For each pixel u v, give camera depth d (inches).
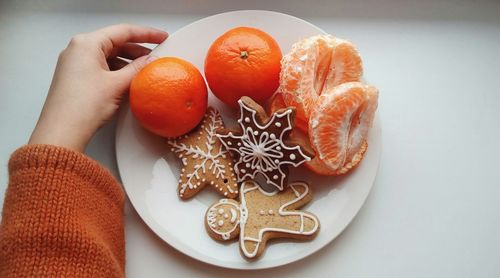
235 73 13.9
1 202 15.4
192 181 14.7
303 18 17.0
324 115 13.3
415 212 15.6
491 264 15.2
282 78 13.8
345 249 15.1
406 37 16.9
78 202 11.8
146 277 14.8
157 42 15.7
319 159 14.0
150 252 14.9
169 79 13.6
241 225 14.1
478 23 17.1
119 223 13.4
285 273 14.8
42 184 11.5
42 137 13.2
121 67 16.0
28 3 17.0
